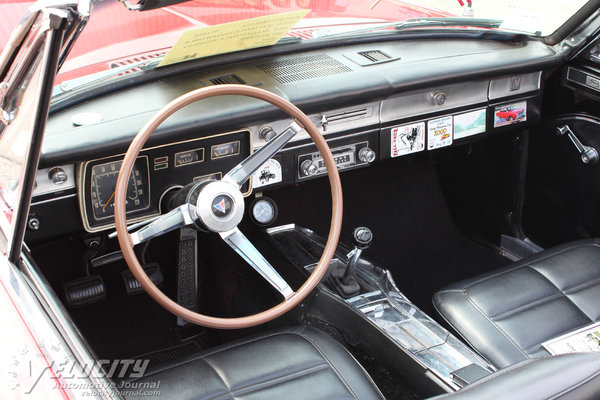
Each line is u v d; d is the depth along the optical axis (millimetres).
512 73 2279
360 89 2031
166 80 2055
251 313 2467
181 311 1572
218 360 1647
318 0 2506
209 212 1570
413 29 2447
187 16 2314
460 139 2402
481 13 2543
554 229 2664
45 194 1759
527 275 2002
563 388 998
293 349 1688
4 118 1344
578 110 2451
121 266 2514
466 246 2910
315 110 1998
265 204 2201
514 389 1015
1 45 1973
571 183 2518
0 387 1290
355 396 1564
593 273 2006
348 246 2770
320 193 2955
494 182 2760
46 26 1002
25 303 1314
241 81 2043
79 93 1893
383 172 3031
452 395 1071
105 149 1713
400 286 2676
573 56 2352
